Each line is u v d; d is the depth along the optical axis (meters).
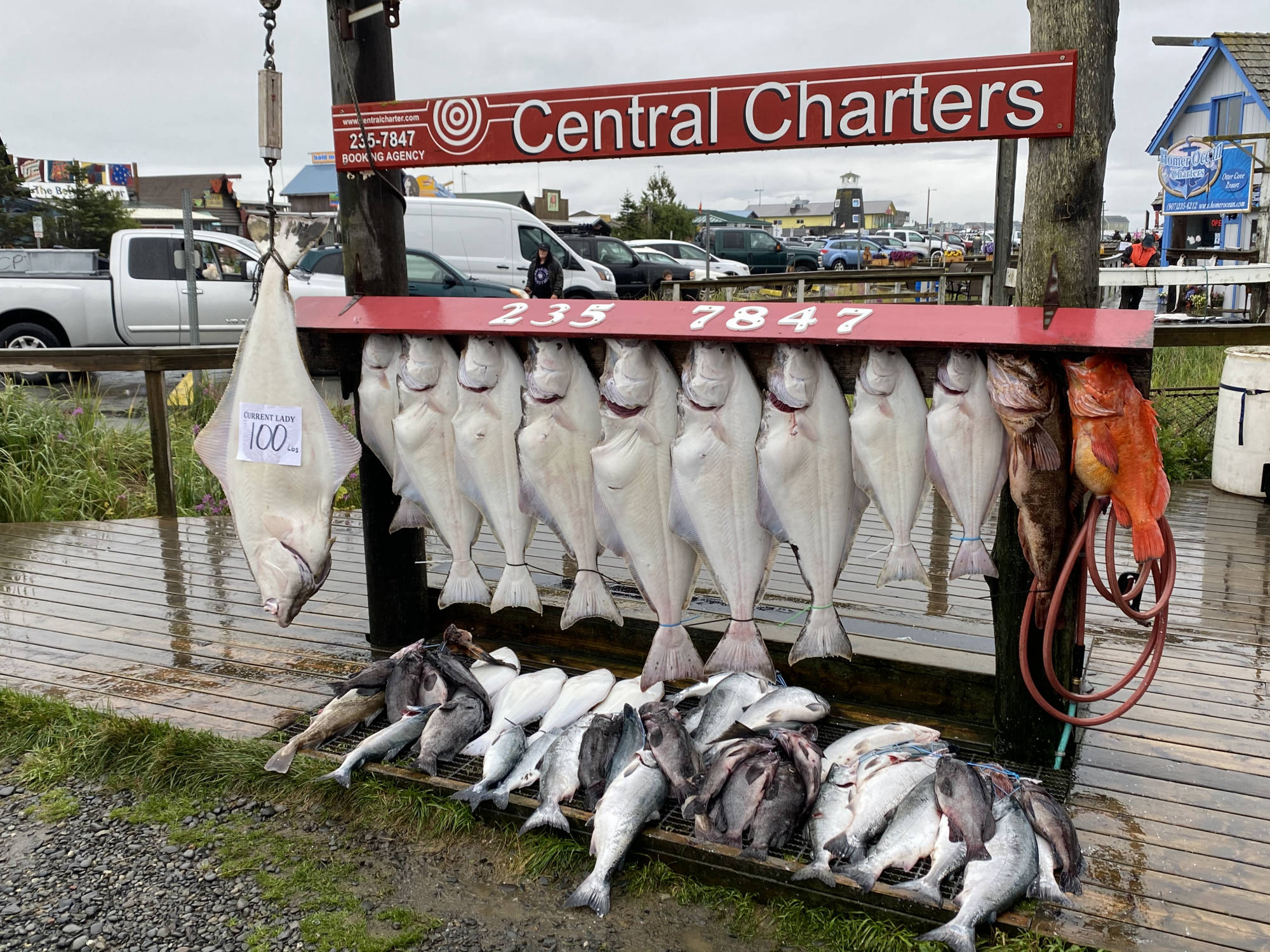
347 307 3.81
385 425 3.78
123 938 2.73
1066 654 3.25
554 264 12.85
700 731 3.47
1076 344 2.73
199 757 3.48
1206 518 6.49
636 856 2.97
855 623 4.53
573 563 5.59
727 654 3.33
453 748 3.43
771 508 3.15
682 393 3.17
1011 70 2.93
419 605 4.44
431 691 3.57
